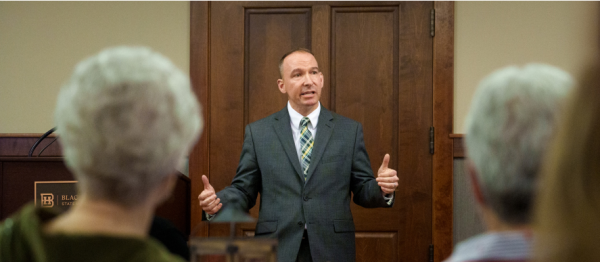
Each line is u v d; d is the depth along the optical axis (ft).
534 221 1.92
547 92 2.33
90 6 11.66
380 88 11.31
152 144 2.34
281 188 8.32
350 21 11.43
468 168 2.61
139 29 11.62
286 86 8.79
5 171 6.80
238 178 8.54
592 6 11.01
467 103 11.20
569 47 11.10
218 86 11.53
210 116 11.50
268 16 11.56
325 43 11.39
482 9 11.28
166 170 2.43
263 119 8.93
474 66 11.23
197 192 11.37
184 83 2.51
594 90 1.75
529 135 2.31
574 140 1.76
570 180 1.74
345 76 11.36
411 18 11.31
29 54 11.60
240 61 11.52
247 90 11.51
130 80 2.34
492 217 2.52
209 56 11.57
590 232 1.71
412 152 11.19
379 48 11.35
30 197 6.79
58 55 11.60
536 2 11.20
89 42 11.61
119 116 2.29
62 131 2.34
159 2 11.63
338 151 8.42
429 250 11.06
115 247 2.22
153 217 4.71
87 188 2.40
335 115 8.83
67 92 2.37
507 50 11.21
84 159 2.30
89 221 2.36
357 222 11.22
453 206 11.07
